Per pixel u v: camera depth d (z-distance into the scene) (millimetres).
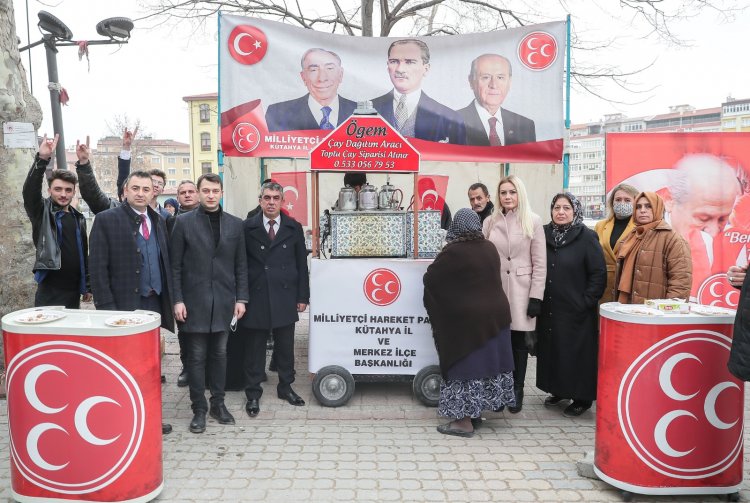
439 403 4273
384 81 5902
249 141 5824
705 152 6668
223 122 5785
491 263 4133
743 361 2865
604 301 4957
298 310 4746
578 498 3252
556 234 4609
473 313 4051
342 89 5887
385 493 3287
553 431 4289
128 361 2996
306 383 5309
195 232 4227
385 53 5891
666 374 3107
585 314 4484
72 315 3229
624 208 4938
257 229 4605
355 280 4680
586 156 78125
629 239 4469
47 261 4289
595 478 3494
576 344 4484
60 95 7773
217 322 4242
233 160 7523
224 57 5762
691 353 3102
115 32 7598
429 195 8383
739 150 6648
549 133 5984
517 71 5934
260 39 5781
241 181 7648
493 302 4090
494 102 5949
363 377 4715
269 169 8148
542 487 3379
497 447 3973
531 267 4523
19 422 2992
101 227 4027
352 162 4672
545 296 4602
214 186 4258
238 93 5785
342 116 5898
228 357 5152
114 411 2980
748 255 6746
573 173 79062
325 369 4656
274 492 3287
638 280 4293
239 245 4426
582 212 4695
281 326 4594
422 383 4656
